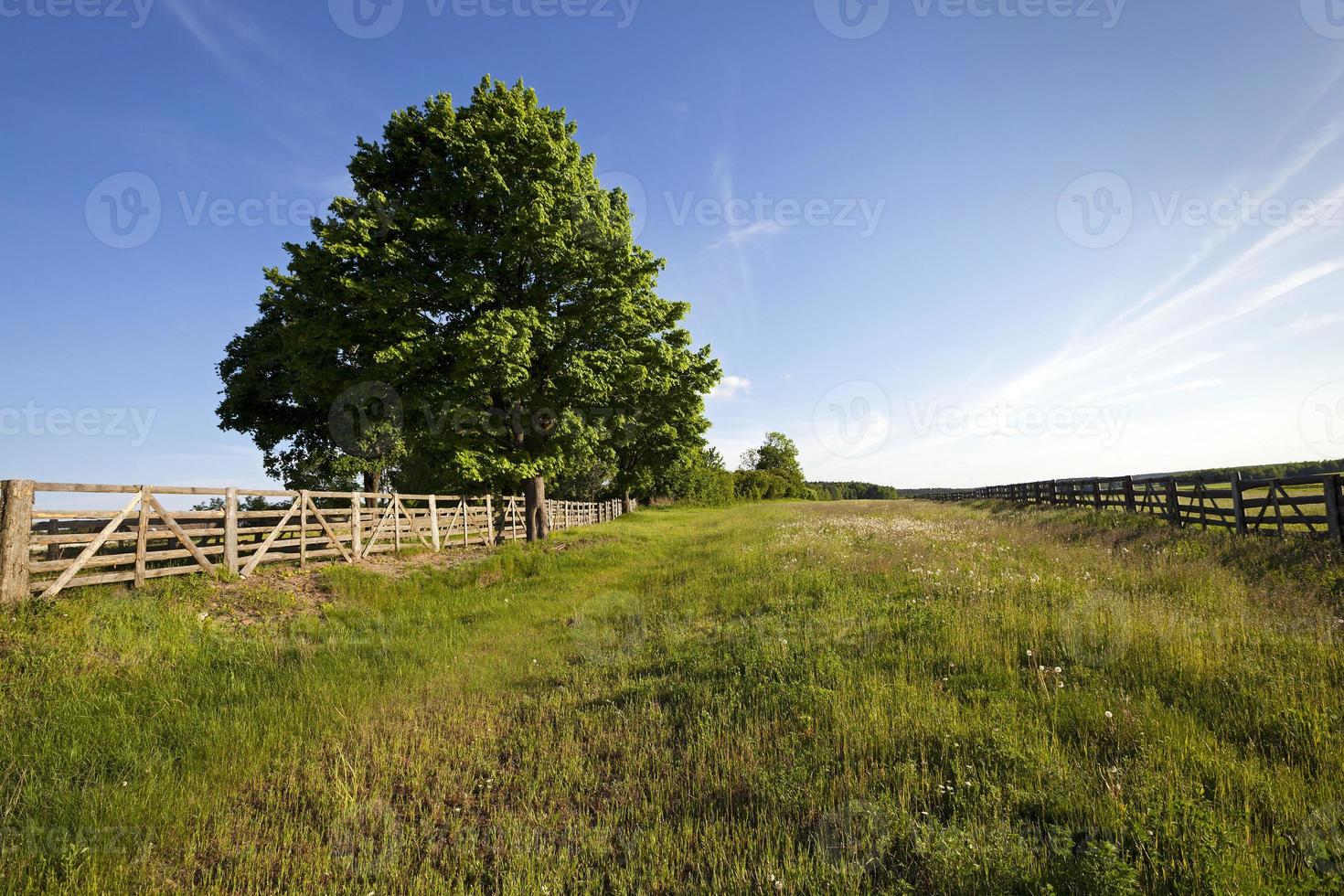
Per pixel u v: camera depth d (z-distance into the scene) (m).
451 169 18.02
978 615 7.37
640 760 4.82
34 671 6.48
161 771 4.88
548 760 4.92
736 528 26.94
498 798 4.43
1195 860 2.88
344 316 16.81
